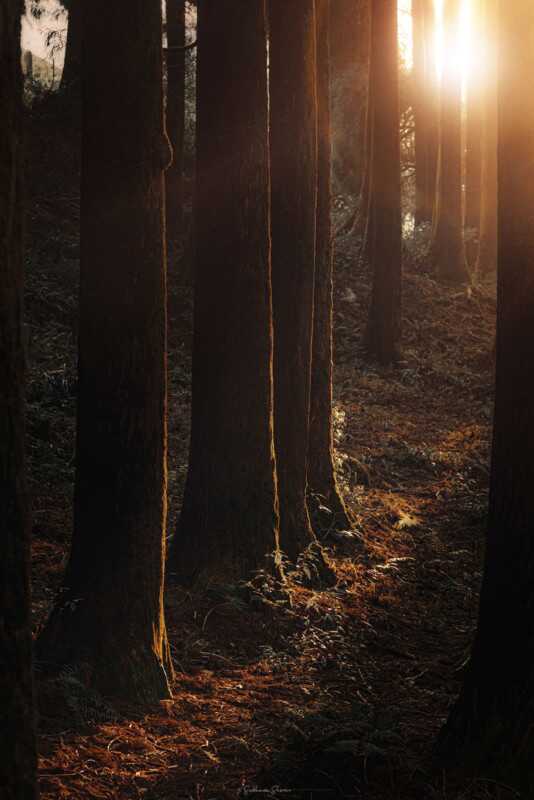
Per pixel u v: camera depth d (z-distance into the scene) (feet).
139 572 20.13
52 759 16.72
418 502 41.09
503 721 16.17
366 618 27.63
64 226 66.69
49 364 48.47
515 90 16.31
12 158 9.11
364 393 58.18
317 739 17.89
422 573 32.53
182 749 18.04
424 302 74.13
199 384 27.25
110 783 16.33
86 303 19.93
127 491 19.97
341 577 30.27
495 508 16.74
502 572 16.52
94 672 19.60
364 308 70.03
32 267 60.23
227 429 26.89
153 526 20.31
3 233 9.05
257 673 22.88
